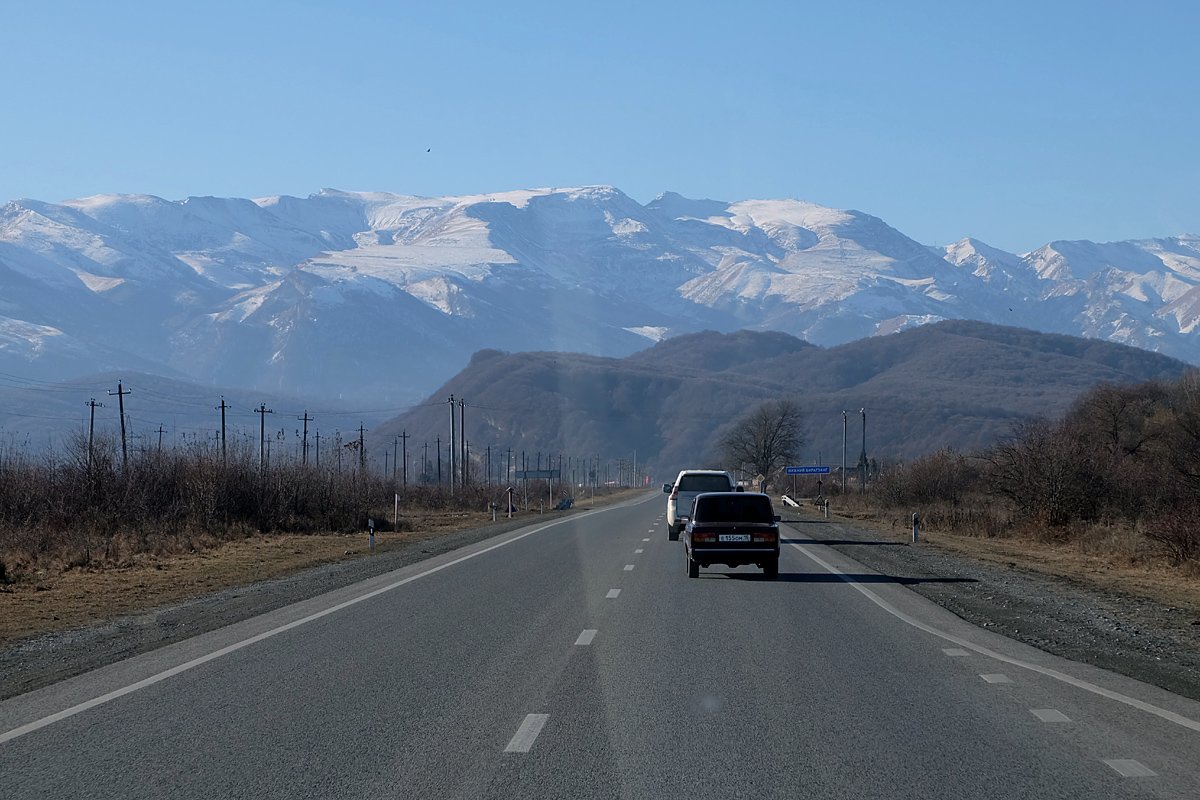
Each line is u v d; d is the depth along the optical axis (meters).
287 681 14.64
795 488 133.75
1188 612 23.97
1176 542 38.19
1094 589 28.34
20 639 19.33
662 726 12.13
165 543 39.94
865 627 19.95
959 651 17.27
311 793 9.68
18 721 12.41
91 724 12.23
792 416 167.88
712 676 15.04
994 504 73.19
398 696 13.69
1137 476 56.81
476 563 33.91
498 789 9.78
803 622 20.58
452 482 98.75
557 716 12.61
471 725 12.16
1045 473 57.00
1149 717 12.62
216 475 51.69
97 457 48.22
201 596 25.92
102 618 22.12
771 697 13.67
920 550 42.19
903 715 12.70
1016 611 22.92
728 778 10.12
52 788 9.84
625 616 21.31
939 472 87.94
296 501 55.34
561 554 37.78
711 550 28.81
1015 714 12.77
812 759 10.77
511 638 18.41
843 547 42.88
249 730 11.94
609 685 14.39
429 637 18.50
